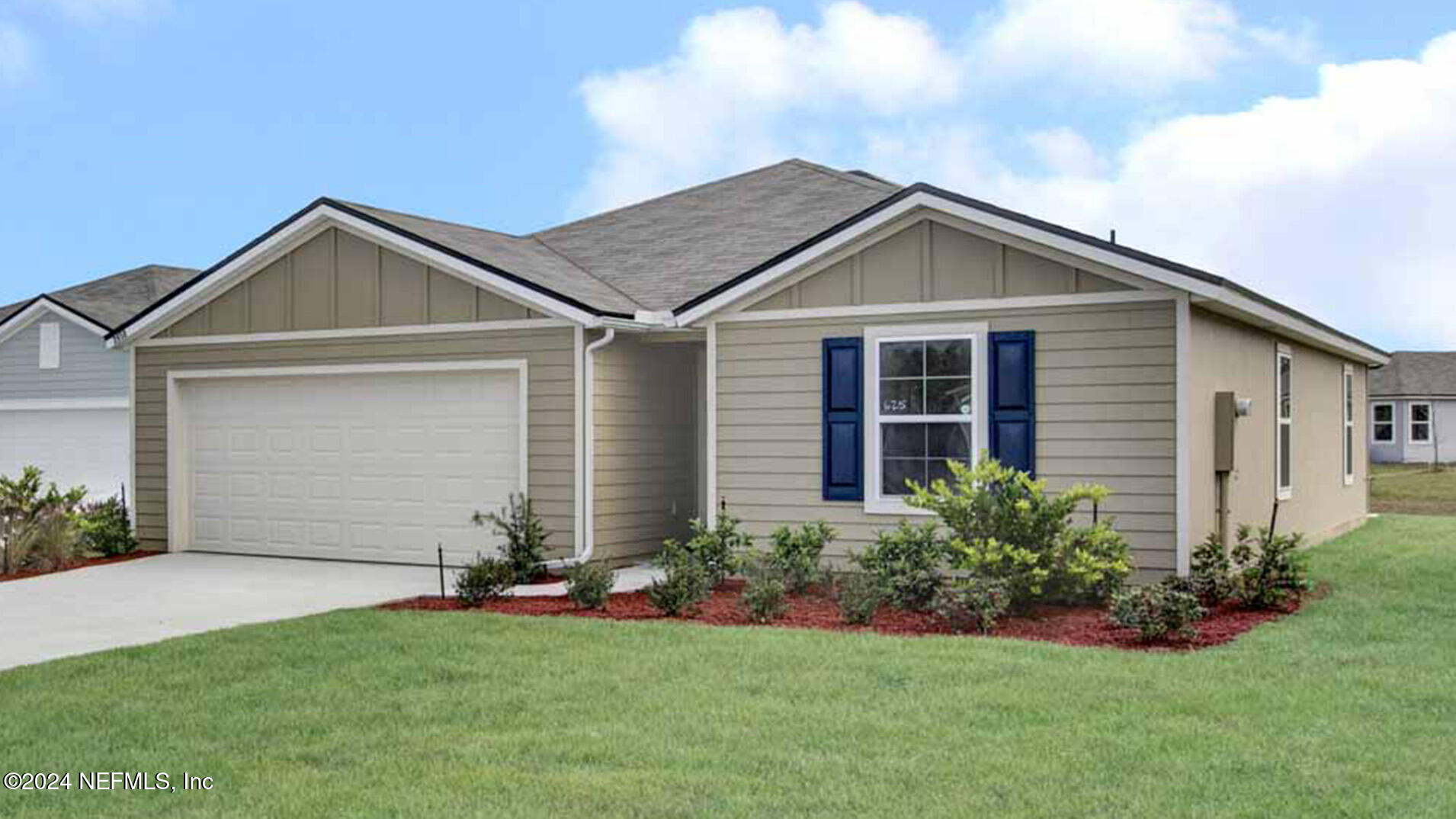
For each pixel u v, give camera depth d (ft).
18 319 76.69
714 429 47.55
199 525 58.54
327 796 20.65
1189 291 39.65
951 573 43.42
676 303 52.42
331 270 54.70
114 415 74.08
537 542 48.06
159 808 20.27
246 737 24.27
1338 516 68.59
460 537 52.13
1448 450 152.05
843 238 44.75
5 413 77.87
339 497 54.95
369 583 47.29
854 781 21.04
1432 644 32.27
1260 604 38.37
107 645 34.22
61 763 22.75
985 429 43.01
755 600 37.01
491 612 38.81
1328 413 66.33
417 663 30.58
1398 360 160.76
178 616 39.27
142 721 25.62
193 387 58.70
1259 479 50.98
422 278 52.49
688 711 25.68
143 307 78.07
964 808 19.65
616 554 50.49
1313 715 24.93
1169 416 40.34
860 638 33.27
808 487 45.93
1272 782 20.79
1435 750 22.52
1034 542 37.14
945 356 43.80
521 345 50.39
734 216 64.39
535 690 27.68
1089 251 40.83
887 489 44.75
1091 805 19.77
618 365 50.85
